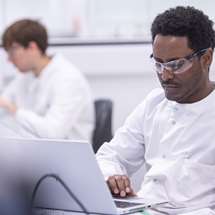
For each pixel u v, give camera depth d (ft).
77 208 5.72
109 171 7.12
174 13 6.57
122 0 15.07
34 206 5.69
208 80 6.90
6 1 15.26
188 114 6.92
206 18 6.73
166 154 7.02
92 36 15.30
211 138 6.79
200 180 6.77
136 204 6.03
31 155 5.62
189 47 6.46
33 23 11.84
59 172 5.61
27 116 11.44
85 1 15.19
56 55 12.35
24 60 11.84
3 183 5.69
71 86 11.76
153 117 7.30
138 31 15.03
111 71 15.19
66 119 11.59
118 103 15.37
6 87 13.92
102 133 11.98
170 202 6.68
